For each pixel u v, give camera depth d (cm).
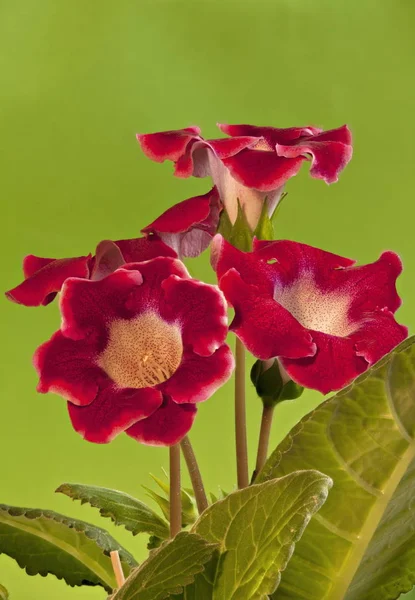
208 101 240
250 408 223
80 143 238
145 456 229
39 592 228
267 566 85
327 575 90
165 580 87
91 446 232
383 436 89
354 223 242
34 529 104
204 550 87
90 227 238
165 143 98
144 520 99
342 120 244
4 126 238
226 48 241
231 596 87
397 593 93
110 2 238
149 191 238
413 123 245
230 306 91
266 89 242
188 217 97
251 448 223
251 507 88
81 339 91
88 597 228
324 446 89
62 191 238
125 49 238
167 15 239
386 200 244
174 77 239
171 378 89
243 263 92
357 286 96
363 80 245
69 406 90
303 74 243
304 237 240
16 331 235
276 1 242
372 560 91
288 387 97
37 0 238
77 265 94
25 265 99
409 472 89
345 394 87
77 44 238
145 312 92
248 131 100
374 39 245
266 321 90
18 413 233
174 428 88
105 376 90
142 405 89
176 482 95
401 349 87
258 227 98
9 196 237
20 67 238
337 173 95
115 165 238
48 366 90
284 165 95
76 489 99
